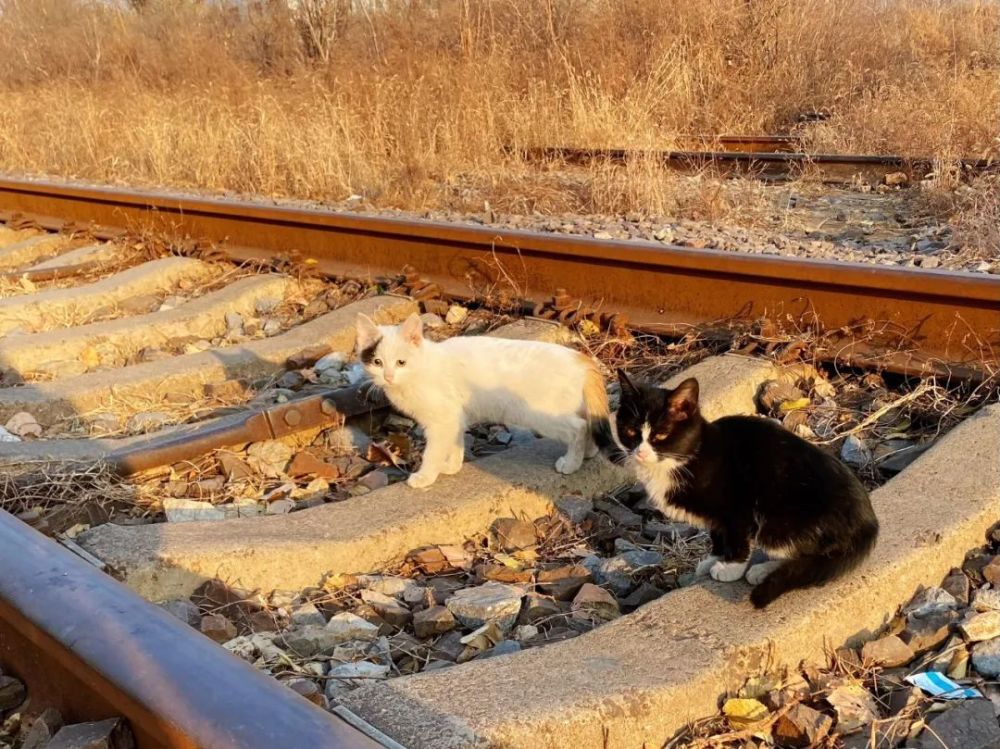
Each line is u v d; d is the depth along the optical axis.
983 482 3.39
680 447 3.02
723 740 2.47
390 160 10.19
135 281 7.08
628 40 13.41
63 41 20.39
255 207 7.45
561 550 3.54
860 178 9.62
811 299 4.86
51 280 7.58
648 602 3.04
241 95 13.05
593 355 5.16
